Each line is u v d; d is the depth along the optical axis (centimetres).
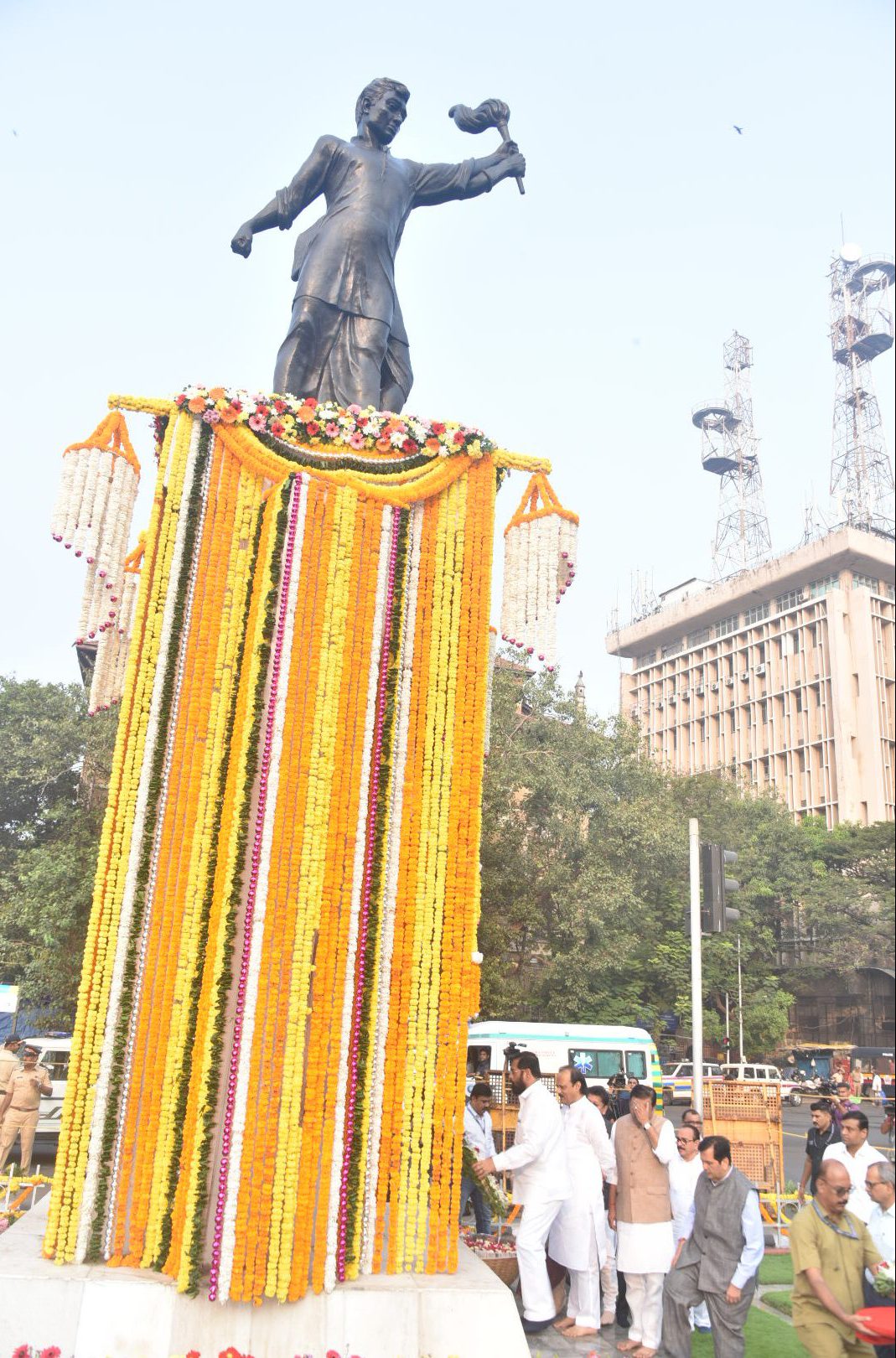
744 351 8669
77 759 2558
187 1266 585
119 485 776
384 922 688
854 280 7344
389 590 732
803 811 6638
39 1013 2284
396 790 716
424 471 774
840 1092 1187
